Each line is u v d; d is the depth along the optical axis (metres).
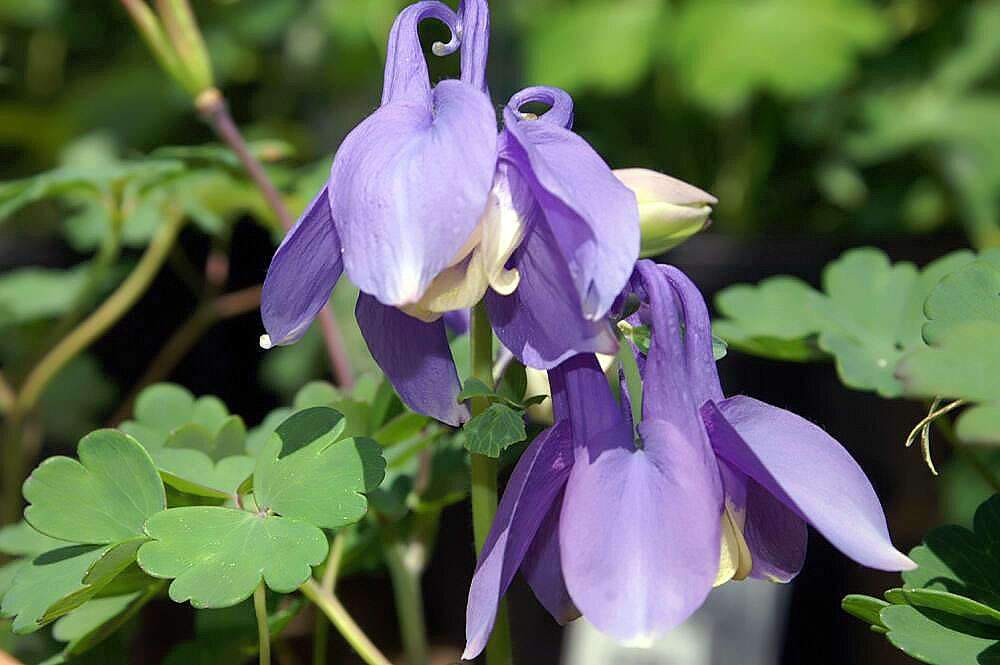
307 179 0.52
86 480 0.32
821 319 0.37
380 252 0.28
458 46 0.31
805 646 0.59
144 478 0.32
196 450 0.34
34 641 0.37
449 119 0.29
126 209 0.48
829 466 0.29
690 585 0.29
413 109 0.29
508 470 0.39
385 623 0.67
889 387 0.35
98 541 0.32
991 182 0.76
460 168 0.28
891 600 0.31
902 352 0.36
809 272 0.63
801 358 0.38
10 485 0.51
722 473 0.30
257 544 0.31
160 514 0.31
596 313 0.28
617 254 0.29
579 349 0.29
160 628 0.60
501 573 0.29
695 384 0.30
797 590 0.59
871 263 0.38
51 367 0.51
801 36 0.74
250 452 0.36
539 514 0.30
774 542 0.31
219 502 0.33
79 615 0.34
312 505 0.31
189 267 0.71
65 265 0.75
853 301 0.37
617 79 0.78
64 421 0.74
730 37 0.76
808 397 0.61
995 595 0.32
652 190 0.32
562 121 0.31
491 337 0.31
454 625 0.65
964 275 0.31
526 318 0.30
